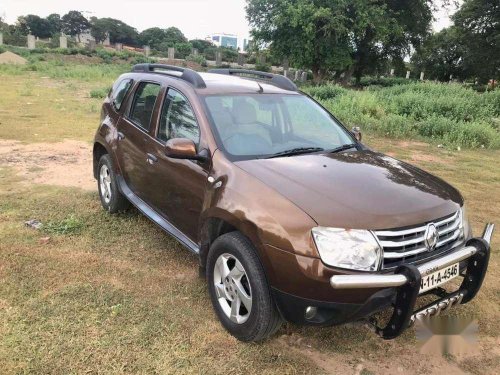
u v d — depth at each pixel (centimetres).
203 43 7119
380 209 306
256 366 319
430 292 347
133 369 308
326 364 327
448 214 332
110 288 403
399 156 1000
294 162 369
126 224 539
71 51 4053
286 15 3197
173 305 383
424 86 1906
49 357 314
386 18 3347
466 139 1163
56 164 783
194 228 396
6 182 674
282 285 298
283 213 304
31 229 516
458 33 4575
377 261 289
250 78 519
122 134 518
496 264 498
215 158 372
